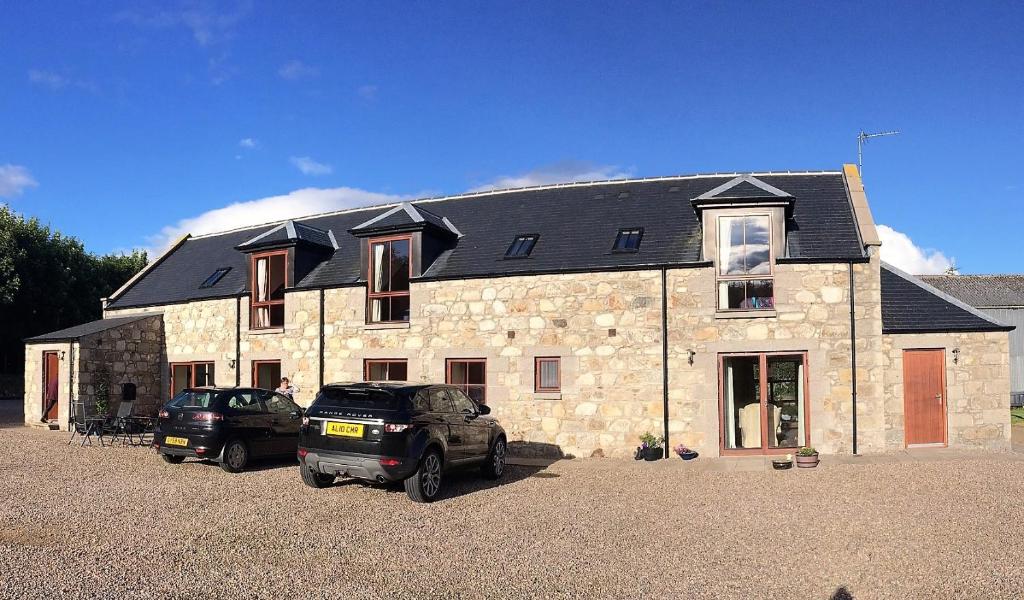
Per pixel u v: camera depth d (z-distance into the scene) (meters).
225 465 12.36
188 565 6.71
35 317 35.97
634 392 14.40
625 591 6.12
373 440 9.80
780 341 13.93
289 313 17.86
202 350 19.70
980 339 14.43
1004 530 8.04
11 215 35.09
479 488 11.08
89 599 5.72
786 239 14.49
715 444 13.99
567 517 8.94
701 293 14.23
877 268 13.89
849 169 16.73
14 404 29.78
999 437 14.34
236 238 23.47
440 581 6.38
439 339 15.89
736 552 7.30
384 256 17.00
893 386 14.20
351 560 6.99
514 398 15.12
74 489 10.39
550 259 15.55
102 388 19.28
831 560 6.99
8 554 6.92
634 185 18.38
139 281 23.73
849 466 12.45
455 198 20.16
